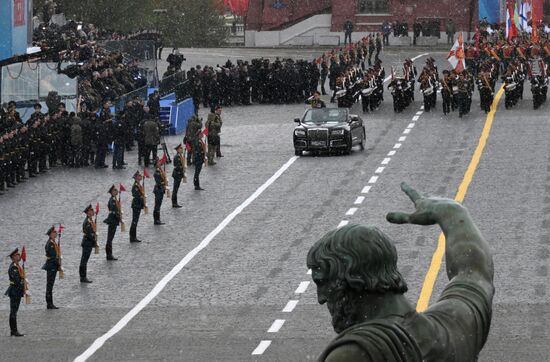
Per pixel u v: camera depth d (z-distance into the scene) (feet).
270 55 516.32
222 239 186.80
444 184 223.71
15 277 136.46
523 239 176.55
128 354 126.41
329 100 370.73
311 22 573.74
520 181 223.71
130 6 568.00
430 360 17.75
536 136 277.23
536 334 127.03
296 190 224.53
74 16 514.27
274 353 124.67
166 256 176.96
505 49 417.49
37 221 205.57
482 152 257.96
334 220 197.47
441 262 162.71
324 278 18.08
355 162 252.21
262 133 300.40
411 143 274.98
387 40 544.21
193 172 248.11
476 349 18.49
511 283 150.41
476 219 192.95
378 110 336.70
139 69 363.76
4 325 142.20
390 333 17.57
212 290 155.53
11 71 301.63
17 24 309.63
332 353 17.29
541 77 323.16
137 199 188.03
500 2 537.65
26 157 244.01
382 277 18.01
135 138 284.20
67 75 302.45
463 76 322.96
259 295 151.33
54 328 139.64
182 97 325.62
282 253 175.22
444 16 556.92
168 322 140.15
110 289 159.02
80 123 259.19
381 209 203.92
